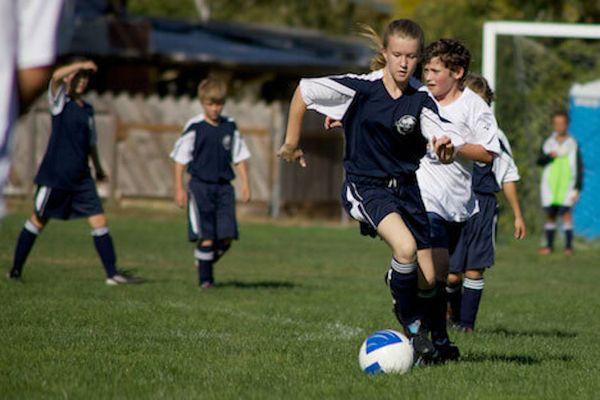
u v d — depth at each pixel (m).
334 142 85.44
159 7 165.25
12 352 22.22
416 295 21.97
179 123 79.12
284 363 21.86
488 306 36.69
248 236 65.38
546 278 47.91
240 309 32.03
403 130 21.42
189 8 167.62
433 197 25.08
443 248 23.73
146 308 30.70
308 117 84.31
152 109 78.94
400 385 19.62
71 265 45.50
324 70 96.31
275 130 80.00
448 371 21.36
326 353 23.47
